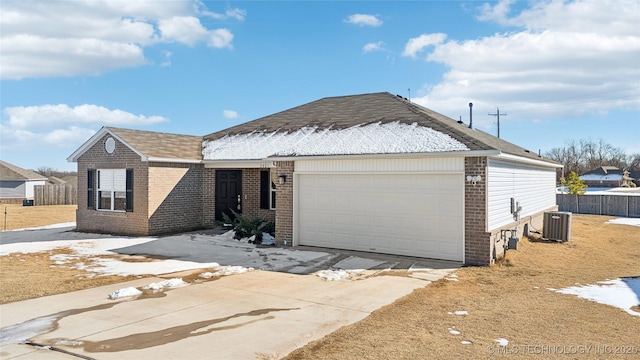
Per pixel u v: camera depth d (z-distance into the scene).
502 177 11.69
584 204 30.89
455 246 10.87
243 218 15.12
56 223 22.91
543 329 6.16
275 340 5.69
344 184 12.67
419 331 6.02
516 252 11.77
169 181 16.33
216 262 11.14
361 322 6.42
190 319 6.59
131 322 6.45
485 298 7.77
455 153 10.43
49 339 5.73
